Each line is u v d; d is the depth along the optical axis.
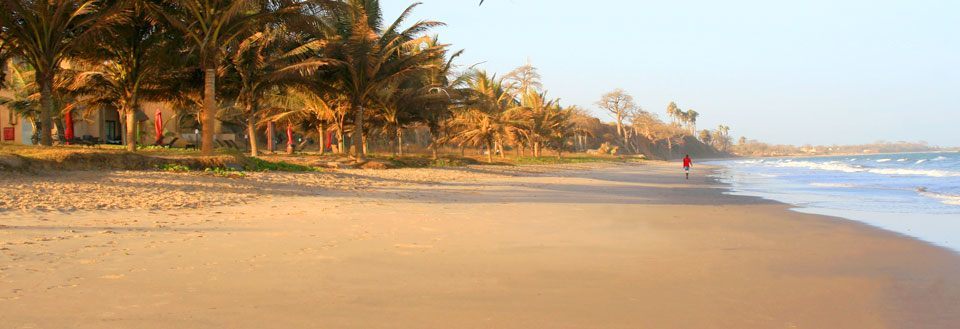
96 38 17.80
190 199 11.34
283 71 22.67
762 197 15.53
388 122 32.25
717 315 3.73
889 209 11.98
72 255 5.55
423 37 26.94
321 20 21.03
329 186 16.31
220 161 17.66
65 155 14.20
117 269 4.97
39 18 16.47
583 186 20.28
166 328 3.31
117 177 13.56
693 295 4.27
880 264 5.58
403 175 23.02
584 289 4.43
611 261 5.65
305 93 26.86
